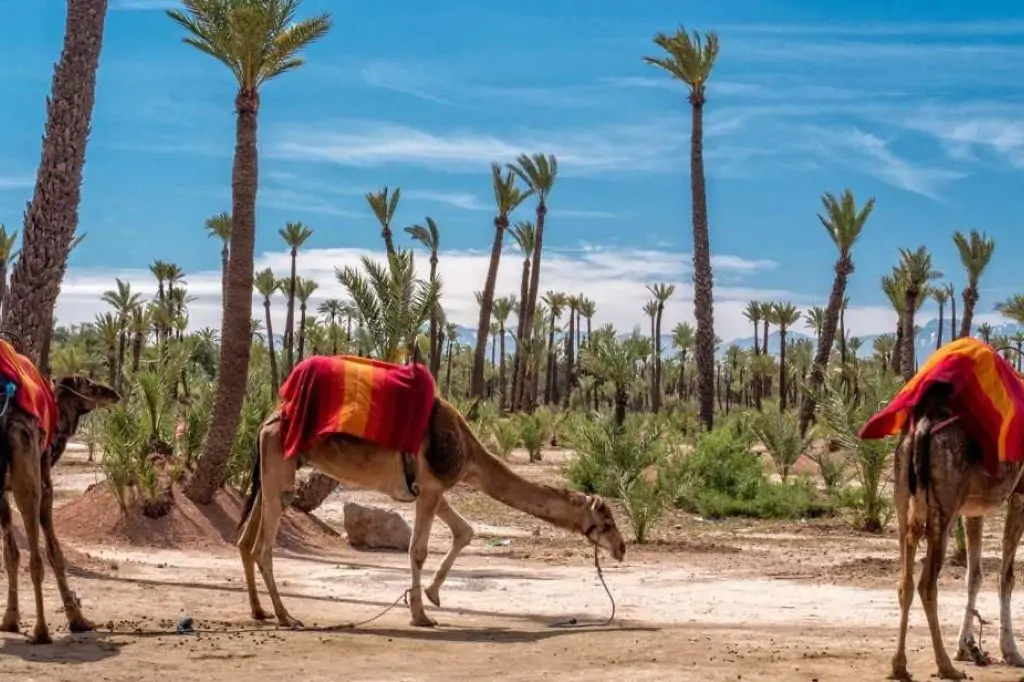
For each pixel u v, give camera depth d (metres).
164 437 21.41
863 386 24.98
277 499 11.62
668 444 28.75
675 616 13.05
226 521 19.55
